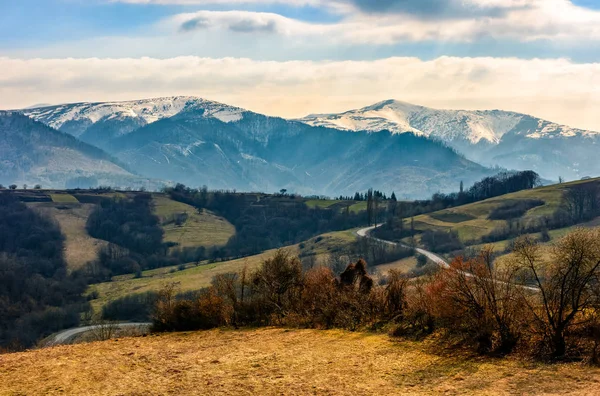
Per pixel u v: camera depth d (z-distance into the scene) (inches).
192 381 751.1
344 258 4650.6
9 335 3737.7
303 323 1226.0
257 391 704.4
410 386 717.9
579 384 669.9
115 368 821.2
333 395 686.5
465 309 922.1
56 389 709.3
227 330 1206.9
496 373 746.2
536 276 864.3
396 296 1188.5
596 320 799.7
